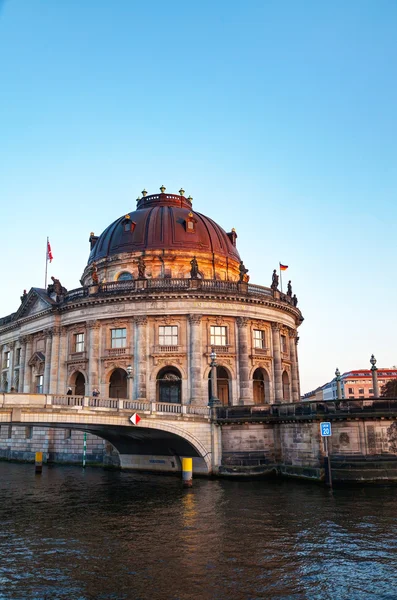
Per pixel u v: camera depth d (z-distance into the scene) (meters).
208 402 56.25
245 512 31.80
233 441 49.16
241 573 20.94
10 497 38.50
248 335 63.41
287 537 25.84
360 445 43.28
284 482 44.59
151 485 44.19
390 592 18.95
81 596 18.73
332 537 25.70
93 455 62.50
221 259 70.75
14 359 77.56
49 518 31.03
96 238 79.62
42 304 70.19
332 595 18.72
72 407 40.75
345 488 40.16
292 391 71.31
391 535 25.89
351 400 44.28
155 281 62.31
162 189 79.38
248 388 61.19
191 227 70.94
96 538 26.28
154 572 21.11
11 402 38.25
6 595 18.84
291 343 73.00
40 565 22.06
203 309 61.22
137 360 59.97
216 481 46.06
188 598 18.50
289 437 48.28
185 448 50.47
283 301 67.75
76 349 65.88
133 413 44.38
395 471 42.66
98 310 63.16
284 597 18.56
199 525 28.69
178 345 60.47
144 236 69.75
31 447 69.31
